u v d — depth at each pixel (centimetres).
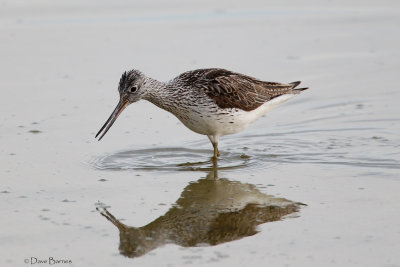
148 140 2072
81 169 1825
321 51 2878
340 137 2070
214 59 2755
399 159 1858
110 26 3209
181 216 1539
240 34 3103
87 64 2728
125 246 1386
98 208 1572
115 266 1305
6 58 2781
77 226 1475
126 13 3428
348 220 1477
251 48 2905
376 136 2059
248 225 1484
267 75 2595
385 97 2392
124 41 2998
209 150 2012
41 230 1449
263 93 1984
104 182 1738
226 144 2061
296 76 2597
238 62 2725
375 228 1430
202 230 1464
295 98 2433
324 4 3609
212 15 3416
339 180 1727
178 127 2200
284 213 1534
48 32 3112
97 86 2520
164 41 2998
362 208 1539
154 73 2595
